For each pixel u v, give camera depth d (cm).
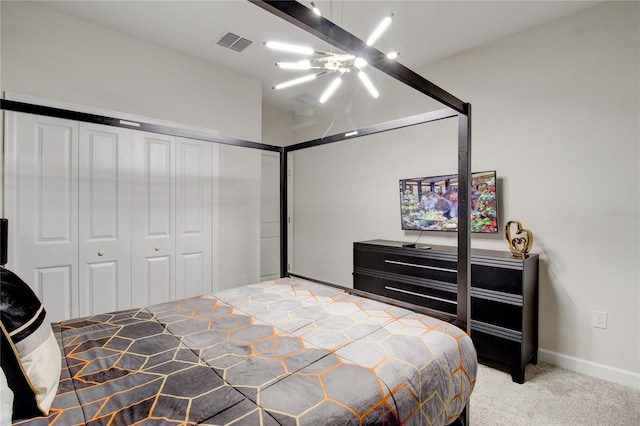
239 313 165
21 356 84
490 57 278
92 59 257
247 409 86
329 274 433
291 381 100
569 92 237
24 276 232
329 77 359
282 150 262
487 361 254
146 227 289
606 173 222
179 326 148
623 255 217
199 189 324
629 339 215
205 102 324
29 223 234
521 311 220
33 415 84
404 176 343
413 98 337
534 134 254
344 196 411
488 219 272
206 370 108
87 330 142
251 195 365
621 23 216
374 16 243
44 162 239
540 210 251
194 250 321
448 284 257
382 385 101
